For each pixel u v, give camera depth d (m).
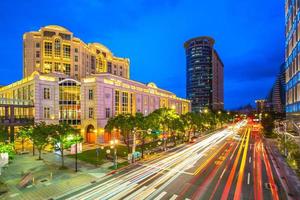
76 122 60.66
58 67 91.00
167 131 57.69
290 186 26.25
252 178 29.27
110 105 62.50
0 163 30.89
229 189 25.23
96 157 42.19
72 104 60.78
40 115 54.97
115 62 122.12
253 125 146.50
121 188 25.66
